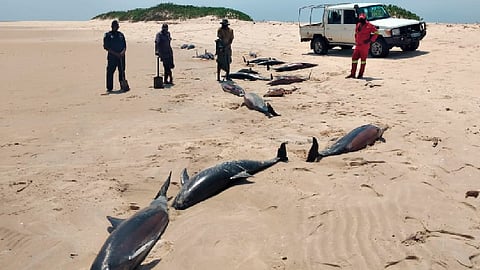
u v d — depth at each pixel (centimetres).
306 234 665
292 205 750
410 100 1394
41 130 1256
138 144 1113
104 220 752
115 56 1727
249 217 727
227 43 1916
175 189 864
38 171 959
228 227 697
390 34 2214
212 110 1422
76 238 701
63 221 752
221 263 608
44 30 5725
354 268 583
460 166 887
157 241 670
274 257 614
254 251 631
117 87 1839
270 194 795
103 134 1208
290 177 856
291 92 1627
